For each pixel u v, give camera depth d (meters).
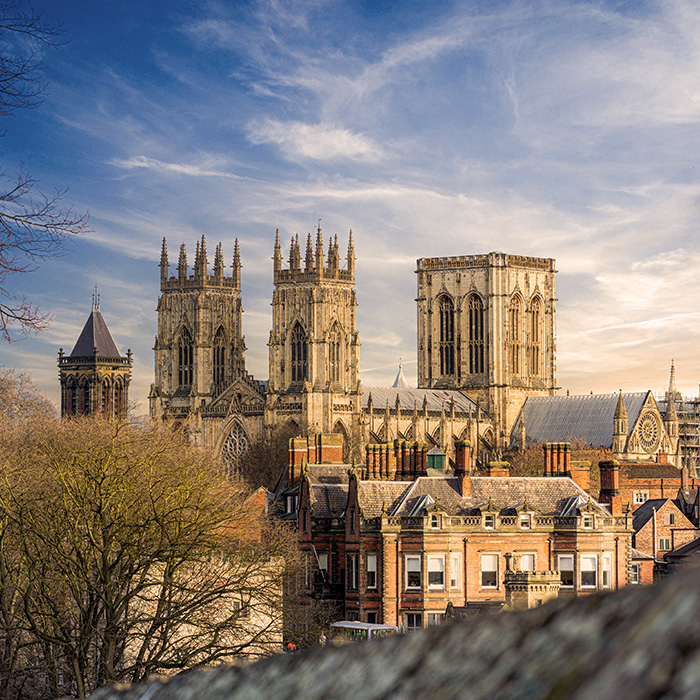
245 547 87.12
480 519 116.81
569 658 11.47
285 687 15.75
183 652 72.06
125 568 74.50
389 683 13.59
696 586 10.63
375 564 117.06
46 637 65.81
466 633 13.46
